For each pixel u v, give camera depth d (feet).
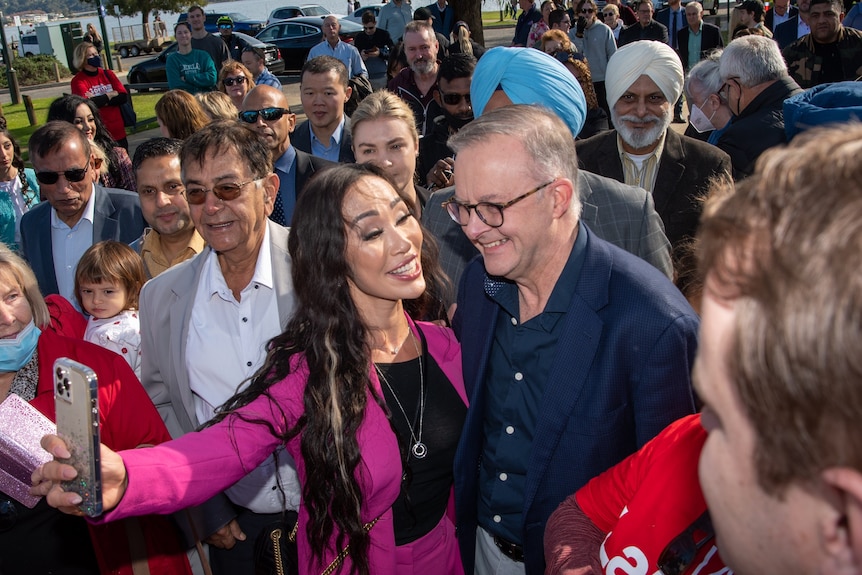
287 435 5.57
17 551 7.21
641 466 4.26
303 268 5.92
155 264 11.16
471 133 5.48
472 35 47.50
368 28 39.40
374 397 5.92
